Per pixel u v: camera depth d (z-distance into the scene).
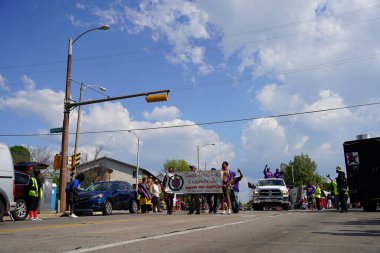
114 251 5.82
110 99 22.81
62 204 21.80
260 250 5.97
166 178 19.02
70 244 6.59
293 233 8.27
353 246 6.35
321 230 8.89
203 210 20.19
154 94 22.48
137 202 22.52
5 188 12.20
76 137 31.83
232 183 17.27
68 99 23.31
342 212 18.30
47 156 61.06
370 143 19.14
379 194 18.73
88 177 59.84
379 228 9.37
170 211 19.19
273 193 25.08
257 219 12.62
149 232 8.51
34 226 10.55
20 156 53.28
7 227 10.26
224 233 8.28
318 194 25.41
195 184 18.61
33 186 15.11
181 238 7.41
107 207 19.44
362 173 19.16
